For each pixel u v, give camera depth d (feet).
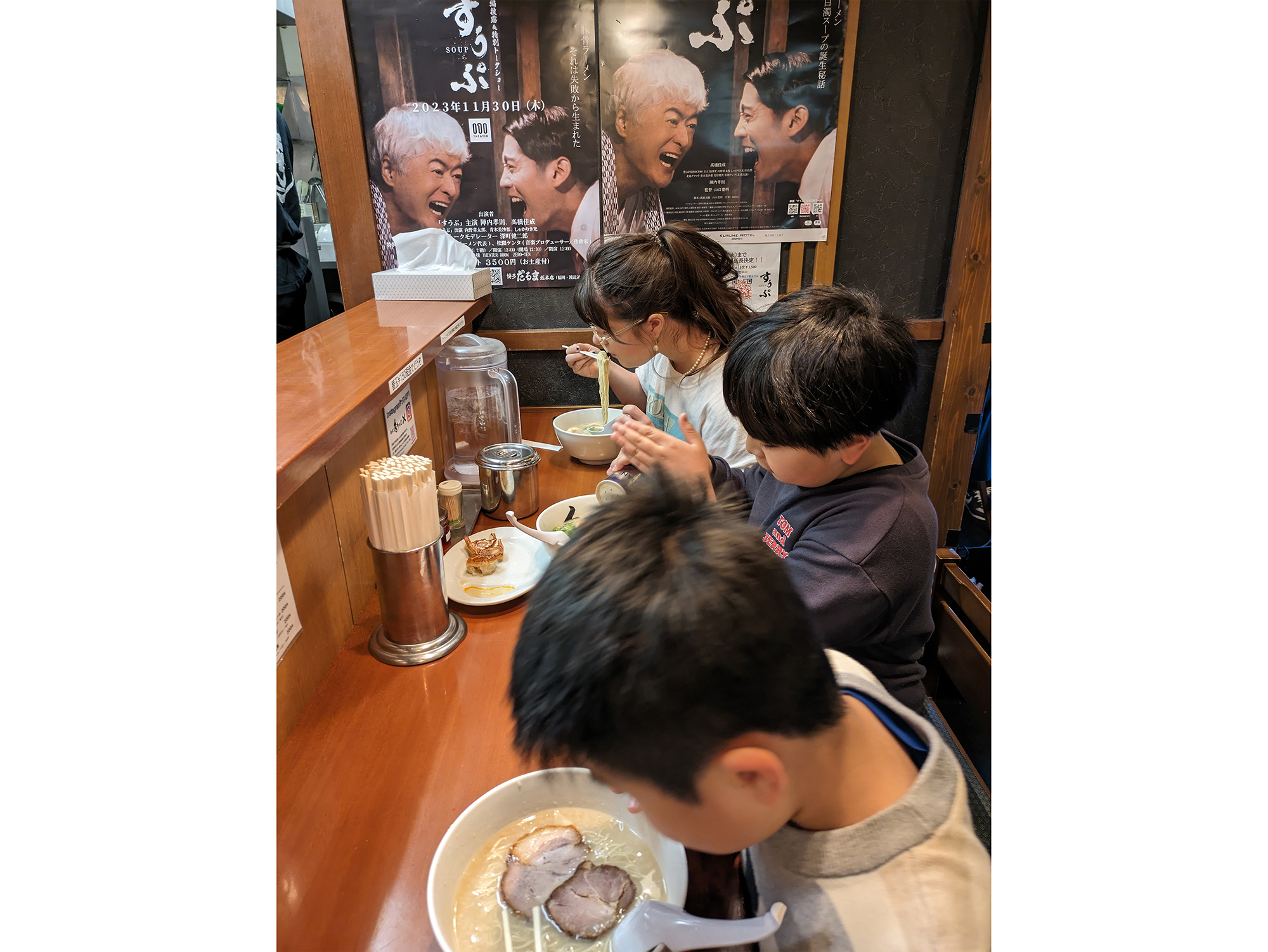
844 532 3.32
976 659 5.62
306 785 3.03
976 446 6.95
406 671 3.73
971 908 1.78
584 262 7.53
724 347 5.38
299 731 3.33
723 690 1.54
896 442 3.77
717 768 1.58
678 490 1.78
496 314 7.79
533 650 1.65
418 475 3.59
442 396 6.33
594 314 5.20
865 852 1.84
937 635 6.31
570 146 7.07
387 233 7.32
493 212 7.32
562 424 6.97
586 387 8.21
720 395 5.32
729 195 7.31
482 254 7.48
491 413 6.15
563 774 2.76
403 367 4.24
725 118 7.02
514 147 7.06
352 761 3.16
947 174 7.43
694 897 2.49
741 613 1.56
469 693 3.57
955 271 7.62
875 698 2.14
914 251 7.73
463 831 2.57
